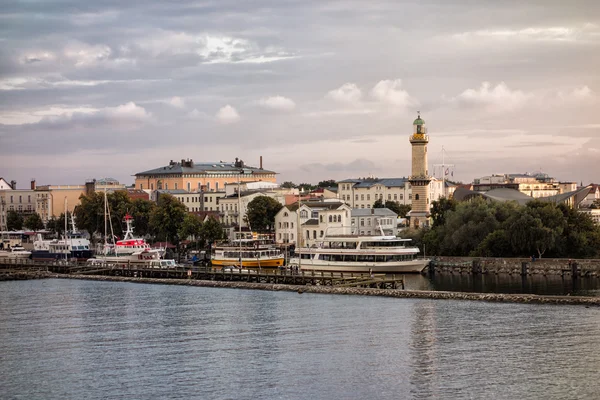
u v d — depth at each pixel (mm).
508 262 196250
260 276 183750
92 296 169750
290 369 104500
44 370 106812
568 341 114375
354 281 173375
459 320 129875
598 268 186000
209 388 97438
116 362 109938
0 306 157375
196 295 167750
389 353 111000
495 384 96312
